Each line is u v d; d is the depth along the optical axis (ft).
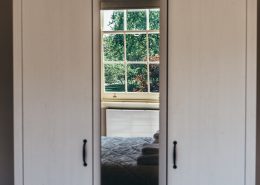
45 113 6.16
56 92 6.12
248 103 5.76
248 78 5.75
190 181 5.91
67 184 6.18
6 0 8.40
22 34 6.12
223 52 5.77
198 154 5.87
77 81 6.08
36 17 6.09
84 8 6.02
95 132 6.11
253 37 5.73
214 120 5.82
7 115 8.57
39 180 6.23
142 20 6.03
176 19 5.83
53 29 6.07
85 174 6.15
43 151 6.20
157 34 6.00
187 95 5.85
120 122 6.19
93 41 6.03
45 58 6.11
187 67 5.84
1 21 8.45
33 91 6.15
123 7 6.07
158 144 6.07
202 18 5.79
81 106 6.10
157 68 6.04
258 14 7.57
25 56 6.14
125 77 6.15
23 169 6.24
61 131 6.15
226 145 5.82
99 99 6.10
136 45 6.08
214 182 5.86
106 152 6.22
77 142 6.14
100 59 6.10
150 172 6.13
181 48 5.84
